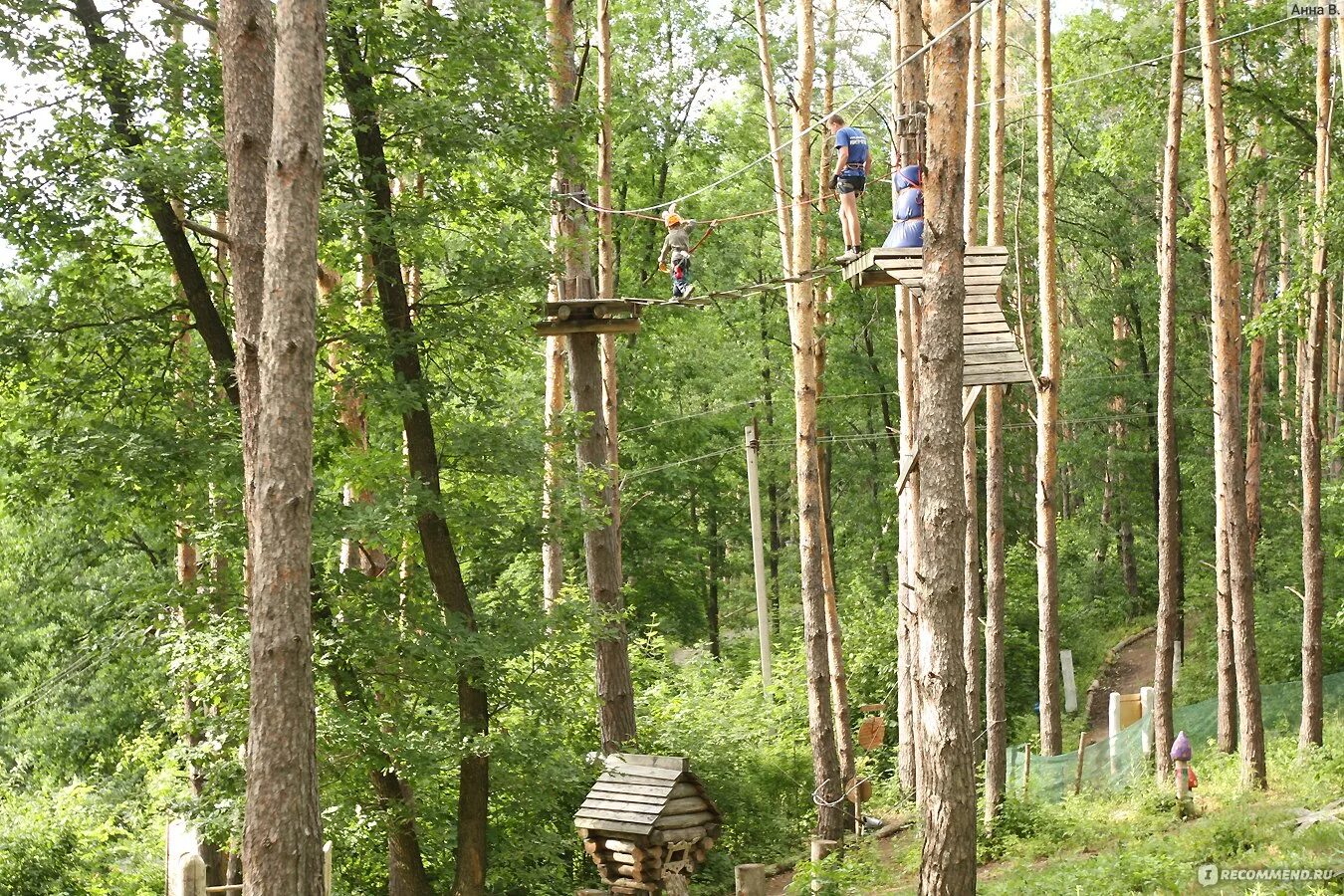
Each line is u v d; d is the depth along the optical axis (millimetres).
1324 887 10977
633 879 12828
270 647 9727
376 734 13117
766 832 21062
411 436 14672
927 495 12008
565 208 18312
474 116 13945
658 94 29875
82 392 13750
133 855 17344
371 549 16078
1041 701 25375
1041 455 25141
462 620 14516
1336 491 22078
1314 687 21641
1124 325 41875
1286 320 19344
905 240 13711
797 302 20859
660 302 15898
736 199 32969
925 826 11867
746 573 41156
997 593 23516
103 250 13758
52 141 12844
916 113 13922
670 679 25625
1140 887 12305
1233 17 24219
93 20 13570
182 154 12477
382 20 13797
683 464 31375
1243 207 24953
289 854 9578
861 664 30359
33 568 24500
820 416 35094
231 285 13609
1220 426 20812
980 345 14266
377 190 14227
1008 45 25750
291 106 9992
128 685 22422
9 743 23688
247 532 12656
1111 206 37469
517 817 16844
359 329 14625
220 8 11836
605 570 19047
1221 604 21906
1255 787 19422
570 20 18906
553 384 23531
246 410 11445
